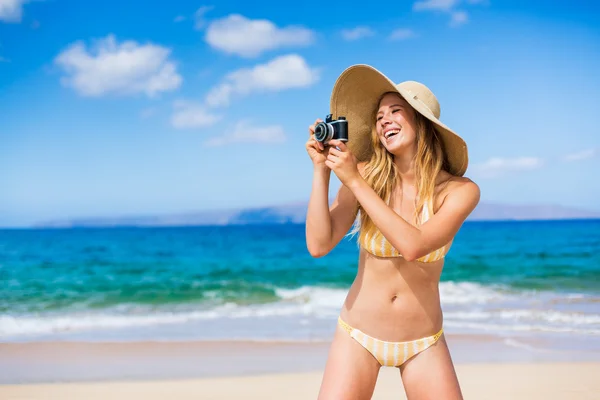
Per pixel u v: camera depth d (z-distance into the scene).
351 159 2.73
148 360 7.44
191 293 15.53
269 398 5.84
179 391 6.07
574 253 27.84
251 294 15.16
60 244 38.00
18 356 7.70
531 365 7.15
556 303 12.86
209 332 9.51
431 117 2.83
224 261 26.80
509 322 10.24
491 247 32.06
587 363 7.24
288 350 7.98
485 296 14.11
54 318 11.34
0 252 32.38
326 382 3.06
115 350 8.02
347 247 28.55
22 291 16.52
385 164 3.15
